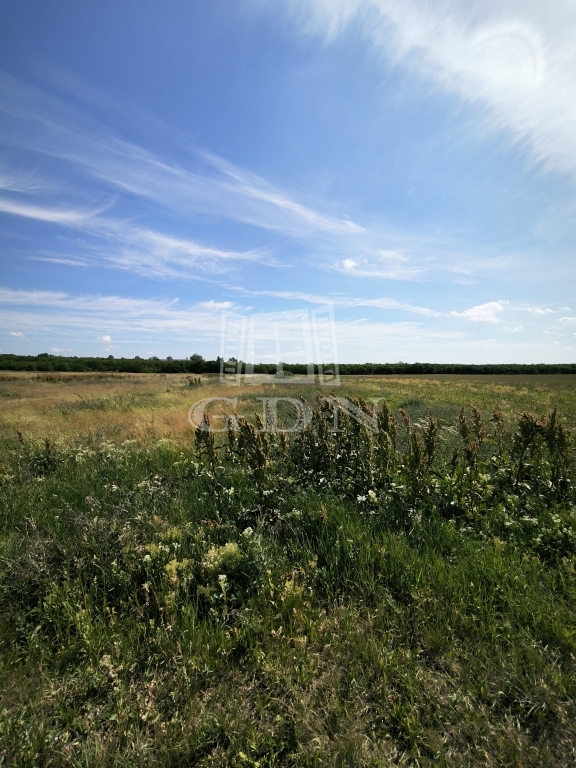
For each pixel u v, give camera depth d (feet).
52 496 15.11
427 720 6.06
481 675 6.79
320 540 10.68
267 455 14.46
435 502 12.77
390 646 7.43
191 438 24.98
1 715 6.15
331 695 6.52
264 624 7.97
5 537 11.92
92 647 7.45
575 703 6.28
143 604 8.86
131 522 11.70
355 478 14.52
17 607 8.69
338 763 5.42
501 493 13.65
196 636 7.68
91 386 101.50
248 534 10.52
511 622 7.96
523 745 5.66
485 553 10.09
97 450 22.71
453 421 32.27
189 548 10.61
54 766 5.57
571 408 48.21
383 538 10.56
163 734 5.91
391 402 51.70
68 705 6.44
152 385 95.91
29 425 36.50
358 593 9.07
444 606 8.38
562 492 13.46
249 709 6.38
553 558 10.23
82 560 9.77
